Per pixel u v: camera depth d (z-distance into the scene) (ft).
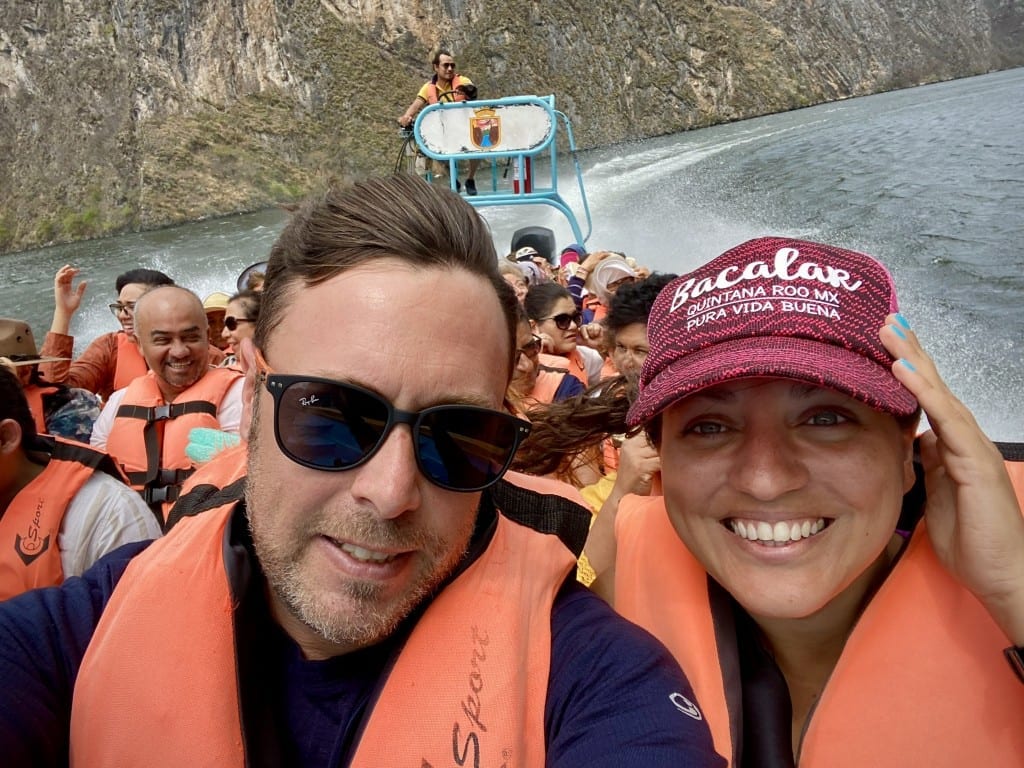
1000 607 1.25
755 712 1.48
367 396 1.24
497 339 1.37
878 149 22.30
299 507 1.29
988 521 1.24
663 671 1.36
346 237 1.30
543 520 1.60
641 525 1.82
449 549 1.35
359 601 1.28
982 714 1.30
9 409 2.78
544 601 1.46
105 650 1.38
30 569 2.70
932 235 12.70
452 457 1.30
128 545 1.71
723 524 1.41
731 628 1.54
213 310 7.09
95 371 6.28
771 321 1.29
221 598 1.40
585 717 1.29
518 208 19.13
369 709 1.31
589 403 2.13
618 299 3.86
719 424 1.37
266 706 1.38
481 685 1.32
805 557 1.33
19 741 1.33
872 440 1.29
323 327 1.28
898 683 1.35
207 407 4.39
